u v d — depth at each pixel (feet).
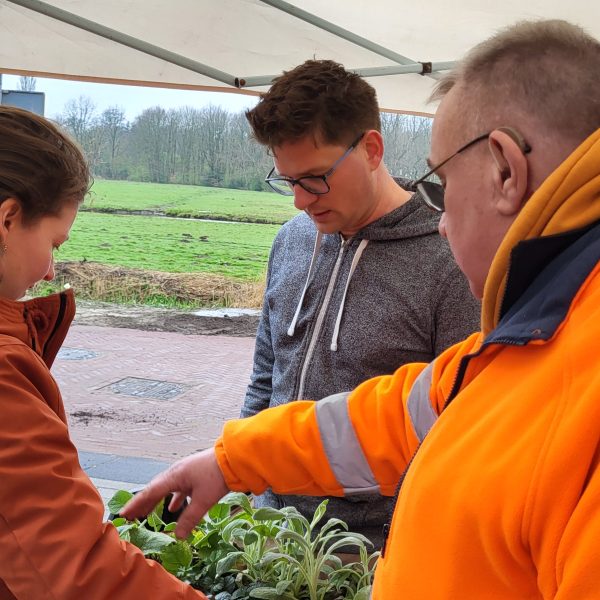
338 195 5.11
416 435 3.55
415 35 8.57
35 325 3.56
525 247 2.29
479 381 2.44
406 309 5.19
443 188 2.78
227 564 4.17
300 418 3.88
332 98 4.85
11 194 3.21
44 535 2.94
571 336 2.12
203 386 24.27
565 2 7.75
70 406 21.44
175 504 4.02
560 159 2.32
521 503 2.06
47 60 9.12
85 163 3.67
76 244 36.47
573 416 1.97
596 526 1.83
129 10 8.15
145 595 3.12
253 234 36.37
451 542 2.28
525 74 2.37
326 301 5.51
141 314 34.60
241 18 8.29
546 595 2.04
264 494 5.76
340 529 5.21
